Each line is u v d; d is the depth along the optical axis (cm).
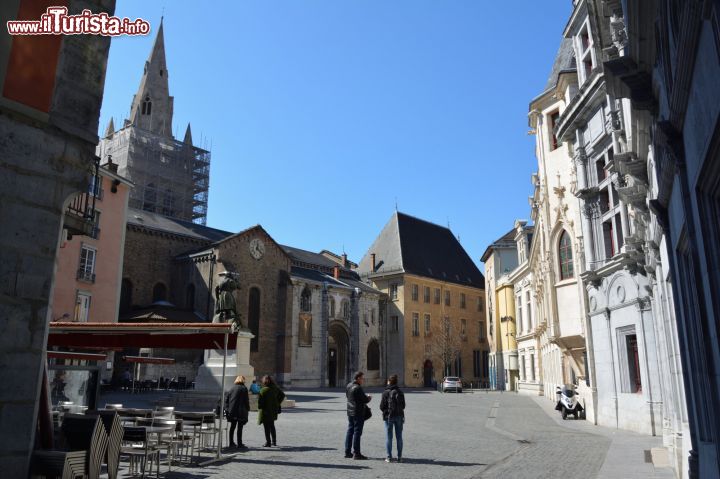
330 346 6688
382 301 7356
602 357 2042
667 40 584
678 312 865
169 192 7412
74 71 688
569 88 2309
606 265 1917
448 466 1187
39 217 634
